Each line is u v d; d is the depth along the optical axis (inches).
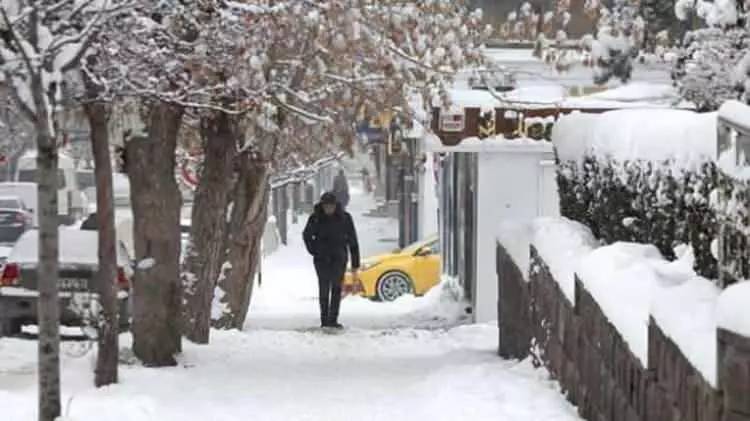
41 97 871.1
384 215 5324.8
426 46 1501.0
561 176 1349.7
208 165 1644.9
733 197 677.3
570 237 1126.4
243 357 1480.1
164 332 1374.3
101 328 1192.8
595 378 902.4
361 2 1382.9
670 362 663.1
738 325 542.6
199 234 1641.2
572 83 2048.5
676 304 676.1
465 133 2004.2
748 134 623.2
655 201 923.4
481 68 1601.9
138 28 1145.4
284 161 2320.4
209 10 1262.3
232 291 1959.9
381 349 1615.4
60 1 923.4
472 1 1974.7
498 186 2112.5
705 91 1154.7
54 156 886.4
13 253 1809.8
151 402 1070.4
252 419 1043.9
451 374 1226.0
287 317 2365.9
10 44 884.0
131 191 1373.0
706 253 776.3
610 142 1084.5
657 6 1291.8
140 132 1355.8
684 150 842.2
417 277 2807.6
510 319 1435.8
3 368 1352.1
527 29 1513.3
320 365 1422.2
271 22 1322.6
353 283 2719.0
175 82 1280.8
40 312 892.6
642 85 1760.6
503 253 1477.6
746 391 538.9
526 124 2000.5
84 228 2100.1
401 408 1095.6
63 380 1208.8
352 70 1545.3
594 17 1334.9
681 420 636.1
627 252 909.2
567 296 1034.7
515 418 965.8
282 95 1535.4
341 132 1695.4
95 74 1109.1
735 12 1083.9
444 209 2817.4
